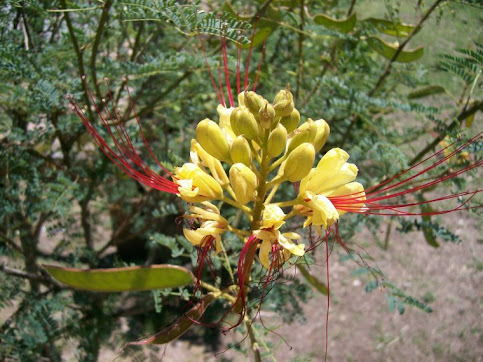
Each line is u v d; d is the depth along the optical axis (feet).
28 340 1.27
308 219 0.79
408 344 2.35
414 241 2.68
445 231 1.22
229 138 0.81
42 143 1.61
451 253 2.61
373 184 1.37
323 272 2.62
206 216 0.79
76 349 1.51
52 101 1.12
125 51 1.64
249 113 0.73
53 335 1.40
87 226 1.67
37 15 1.43
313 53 1.86
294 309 1.29
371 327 2.42
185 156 1.72
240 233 0.79
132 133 1.33
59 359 1.54
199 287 0.92
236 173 0.73
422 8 1.35
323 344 2.34
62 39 1.30
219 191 0.78
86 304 1.46
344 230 1.35
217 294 0.84
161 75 1.54
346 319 2.45
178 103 1.71
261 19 1.23
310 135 0.76
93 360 1.45
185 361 2.11
